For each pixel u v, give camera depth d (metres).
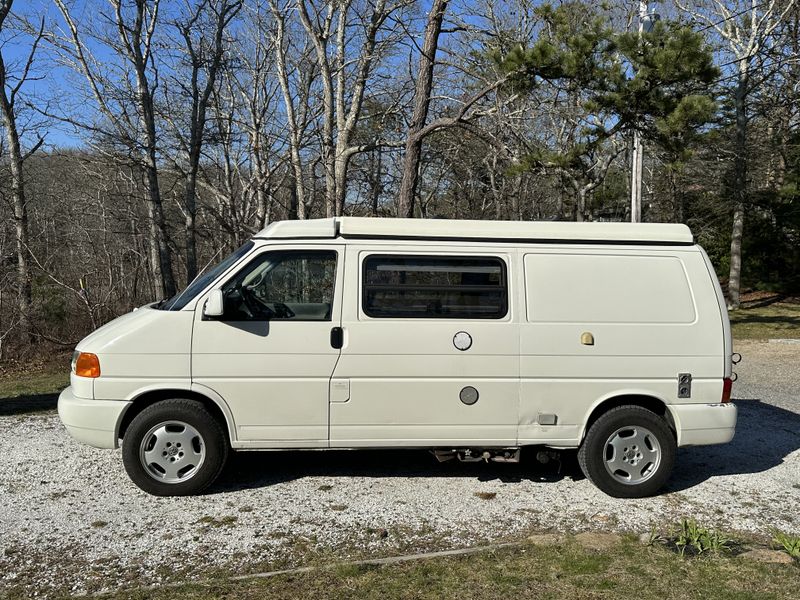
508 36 12.97
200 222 30.33
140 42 20.38
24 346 15.52
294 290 5.21
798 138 26.92
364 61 16.70
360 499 5.21
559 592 3.66
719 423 5.32
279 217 32.97
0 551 4.24
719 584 3.75
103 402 5.01
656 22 12.38
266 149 27.08
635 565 4.01
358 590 3.69
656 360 5.29
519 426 5.25
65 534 4.50
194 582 3.79
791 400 9.44
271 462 6.11
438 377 5.17
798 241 29.20
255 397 5.08
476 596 3.62
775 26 22.53
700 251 5.42
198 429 5.10
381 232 5.24
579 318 5.26
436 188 26.67
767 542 4.48
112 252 23.48
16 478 5.64
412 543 4.41
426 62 12.84
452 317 5.19
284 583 3.78
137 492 5.30
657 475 5.32
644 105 12.09
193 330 5.04
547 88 12.95
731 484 5.73
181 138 22.28
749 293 29.80
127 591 3.69
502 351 5.20
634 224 5.44
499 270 5.25
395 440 5.20
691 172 26.84
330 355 5.09
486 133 13.21
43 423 7.68
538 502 5.23
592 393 5.27
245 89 29.64
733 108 23.98
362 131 20.97
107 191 24.31
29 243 18.27
